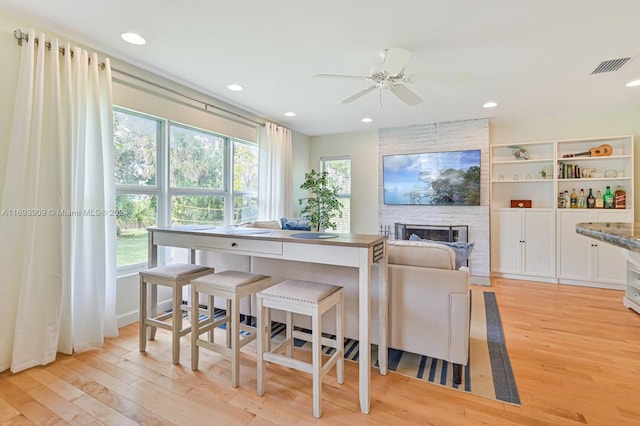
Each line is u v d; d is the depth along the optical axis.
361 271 1.69
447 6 1.93
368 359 1.66
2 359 1.99
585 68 2.79
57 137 2.14
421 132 4.96
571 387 1.88
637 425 1.56
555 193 4.27
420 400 1.76
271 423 1.57
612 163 4.21
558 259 4.27
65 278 2.22
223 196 4.06
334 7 1.95
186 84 3.26
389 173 5.18
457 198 4.71
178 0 1.90
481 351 2.35
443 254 2.01
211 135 3.87
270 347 2.20
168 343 2.46
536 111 4.14
